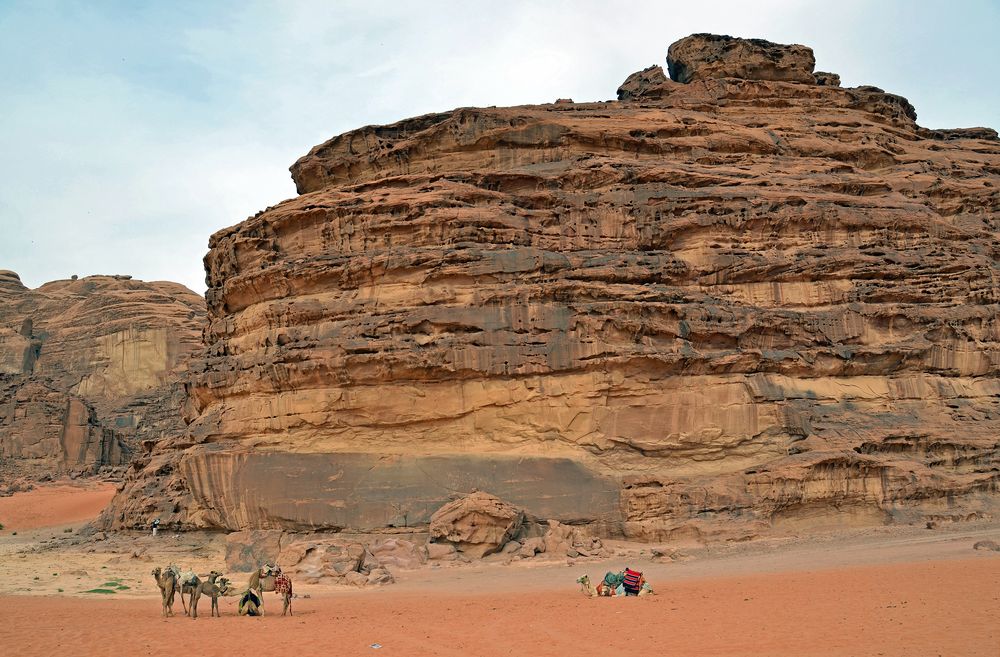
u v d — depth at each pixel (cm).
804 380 3944
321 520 3553
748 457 3766
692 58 5238
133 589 3139
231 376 3956
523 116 4350
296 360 3756
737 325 3866
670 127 4497
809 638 1794
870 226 4234
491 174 4122
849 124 5012
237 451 3762
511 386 3703
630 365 3709
